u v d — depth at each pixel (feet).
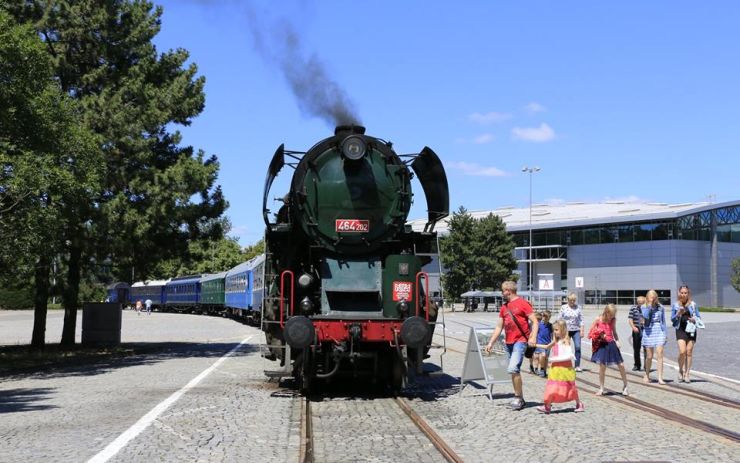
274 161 43.80
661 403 39.83
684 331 50.19
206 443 28.14
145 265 77.82
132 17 76.64
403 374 41.01
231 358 69.21
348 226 43.60
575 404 38.09
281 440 28.84
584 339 101.04
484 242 240.53
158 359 68.64
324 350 42.45
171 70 80.33
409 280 42.37
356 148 43.27
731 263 281.74
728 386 47.83
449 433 30.66
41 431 30.89
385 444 28.22
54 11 72.54
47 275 73.46
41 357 69.72
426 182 47.34
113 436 29.63
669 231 272.72
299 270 45.06
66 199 60.64
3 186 55.52
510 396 43.32
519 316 38.17
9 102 56.90
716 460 25.23
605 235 287.48
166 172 72.69
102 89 74.49
